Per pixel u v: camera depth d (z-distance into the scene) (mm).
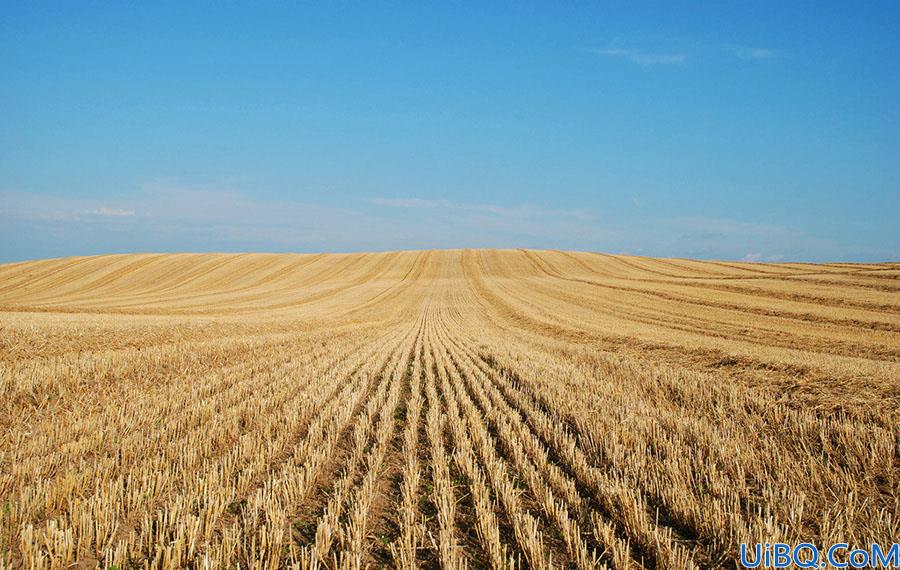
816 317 31266
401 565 5070
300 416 10227
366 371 16312
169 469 6730
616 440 8156
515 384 13977
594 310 40156
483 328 34250
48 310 34469
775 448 7605
